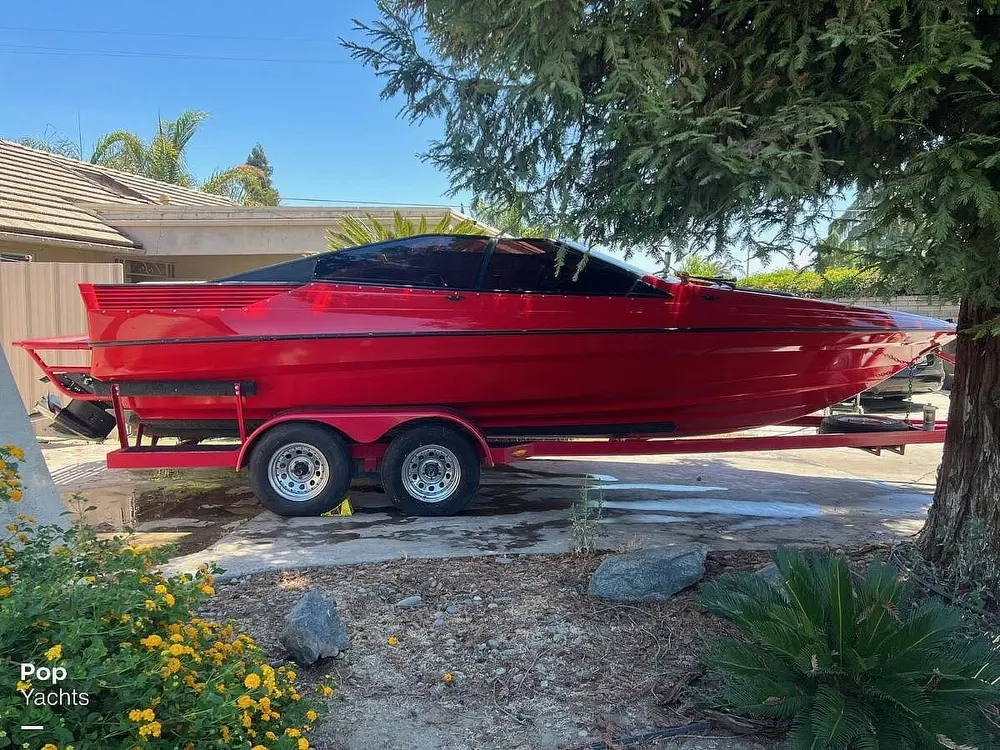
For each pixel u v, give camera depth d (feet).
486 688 10.88
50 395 22.61
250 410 19.45
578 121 11.57
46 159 46.32
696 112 11.10
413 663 11.49
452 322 18.56
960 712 9.06
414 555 15.84
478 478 19.49
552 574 14.62
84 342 19.85
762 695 9.37
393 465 18.99
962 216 10.09
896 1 9.50
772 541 17.04
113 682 6.70
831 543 16.85
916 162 9.62
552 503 21.39
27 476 13.60
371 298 18.53
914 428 21.97
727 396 20.20
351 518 19.27
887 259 10.22
